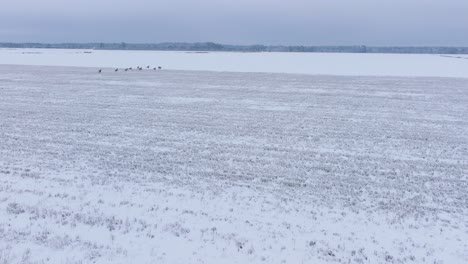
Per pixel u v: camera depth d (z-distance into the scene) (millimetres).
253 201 10664
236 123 20031
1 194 10836
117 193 11070
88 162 13695
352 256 8086
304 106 25234
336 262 7852
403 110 24109
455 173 13070
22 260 7645
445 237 8914
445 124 20328
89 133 17703
